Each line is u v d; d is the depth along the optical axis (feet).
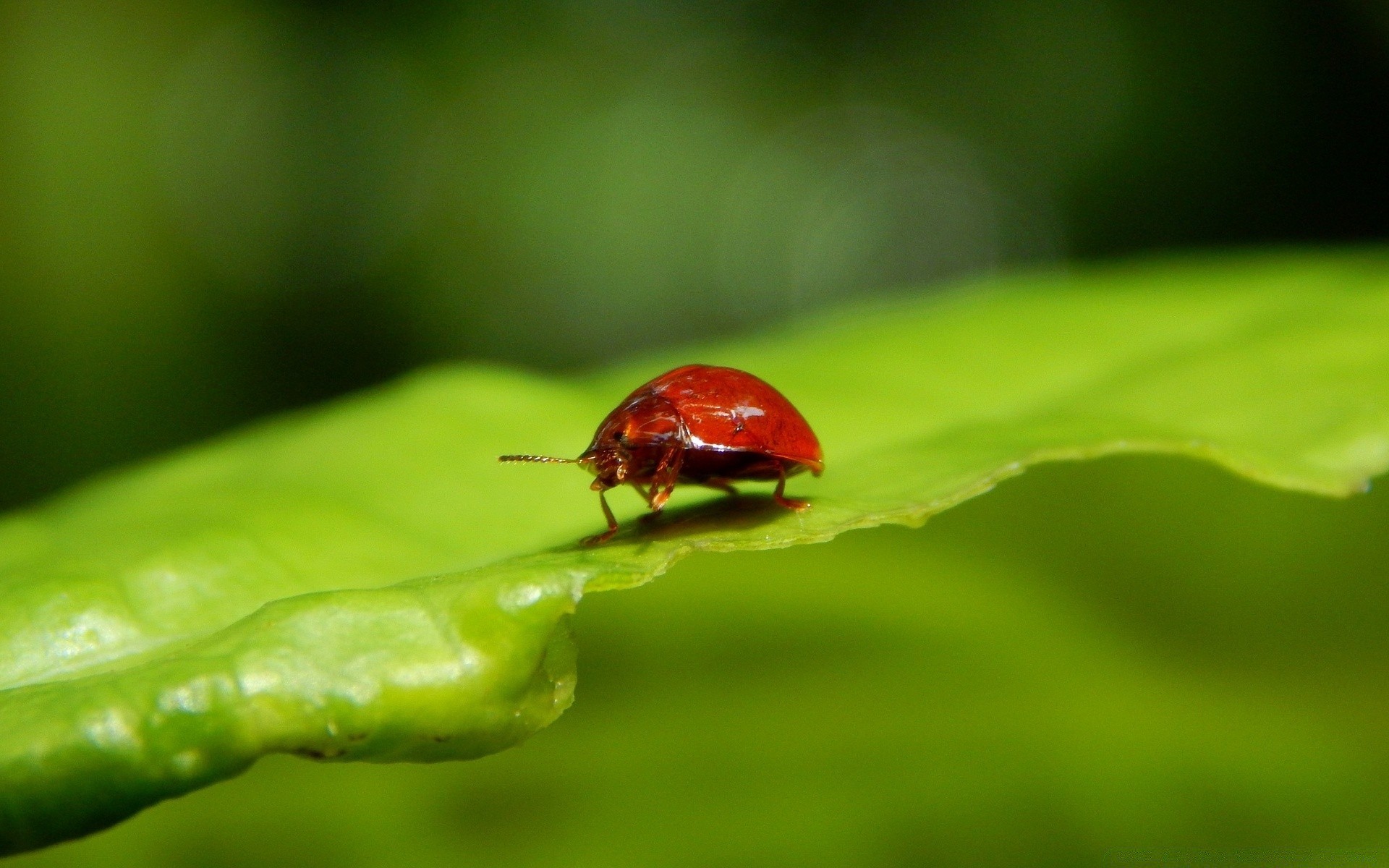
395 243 0.95
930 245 1.10
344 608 0.33
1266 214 0.97
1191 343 0.41
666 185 1.03
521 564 0.34
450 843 0.37
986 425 0.38
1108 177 1.03
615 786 0.37
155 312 0.84
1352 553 0.38
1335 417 0.37
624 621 0.38
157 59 0.87
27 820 0.32
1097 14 1.03
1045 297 0.44
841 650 0.38
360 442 0.39
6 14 0.83
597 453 0.37
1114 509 0.38
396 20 0.96
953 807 0.37
